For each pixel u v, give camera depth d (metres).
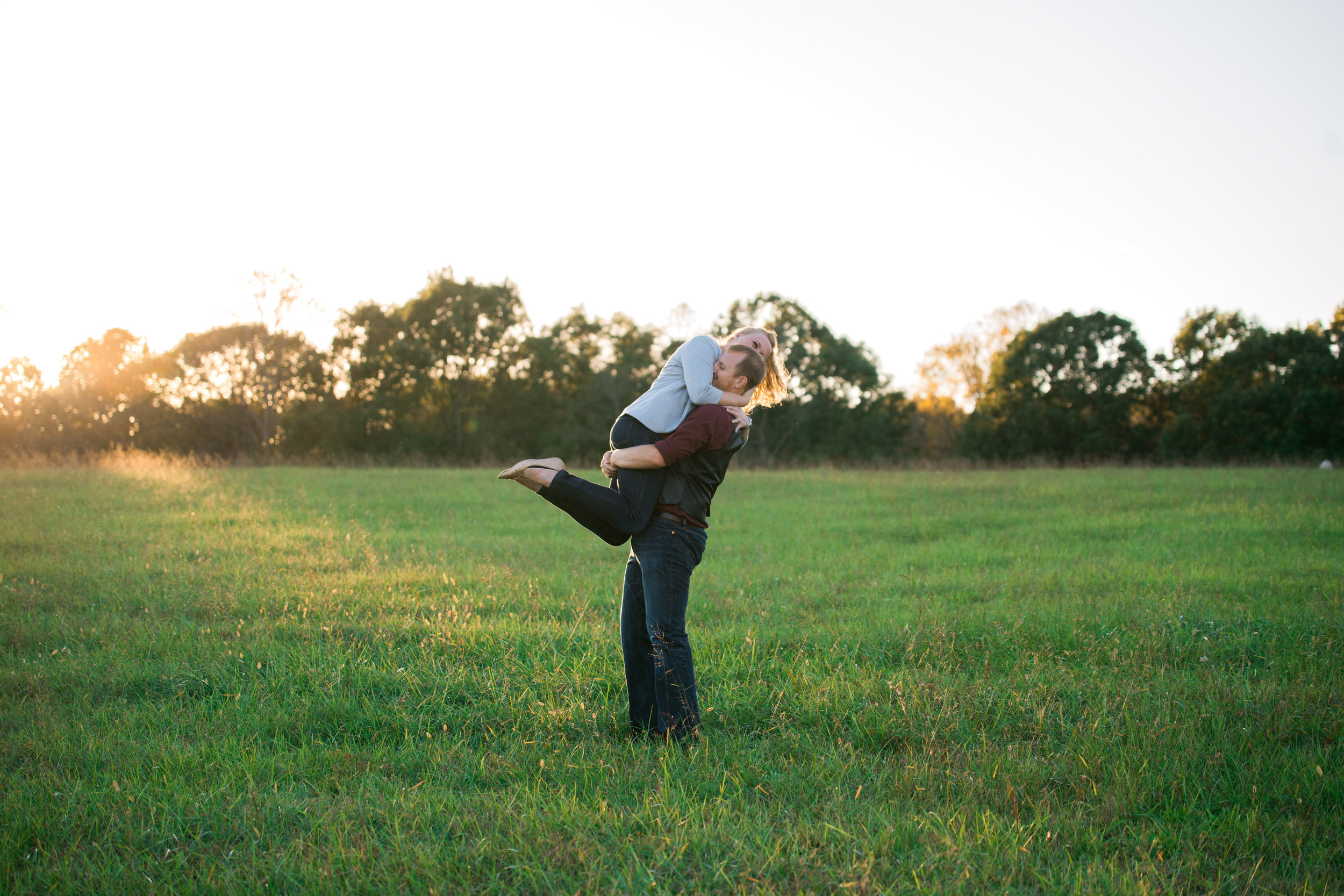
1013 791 2.93
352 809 2.80
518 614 5.62
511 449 39.75
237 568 7.16
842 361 38.84
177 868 2.43
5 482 14.16
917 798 2.95
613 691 4.14
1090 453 34.94
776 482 18.39
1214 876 2.44
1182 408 35.19
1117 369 35.88
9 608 5.66
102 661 4.48
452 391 40.66
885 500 14.44
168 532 9.16
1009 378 37.09
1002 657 4.73
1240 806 2.85
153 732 3.55
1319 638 4.93
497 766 3.22
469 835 2.65
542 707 3.81
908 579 7.26
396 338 39.53
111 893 2.30
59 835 2.62
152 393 37.75
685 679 3.46
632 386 39.72
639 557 3.48
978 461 26.89
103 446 35.12
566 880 2.37
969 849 2.51
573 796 2.89
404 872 2.40
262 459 26.52
